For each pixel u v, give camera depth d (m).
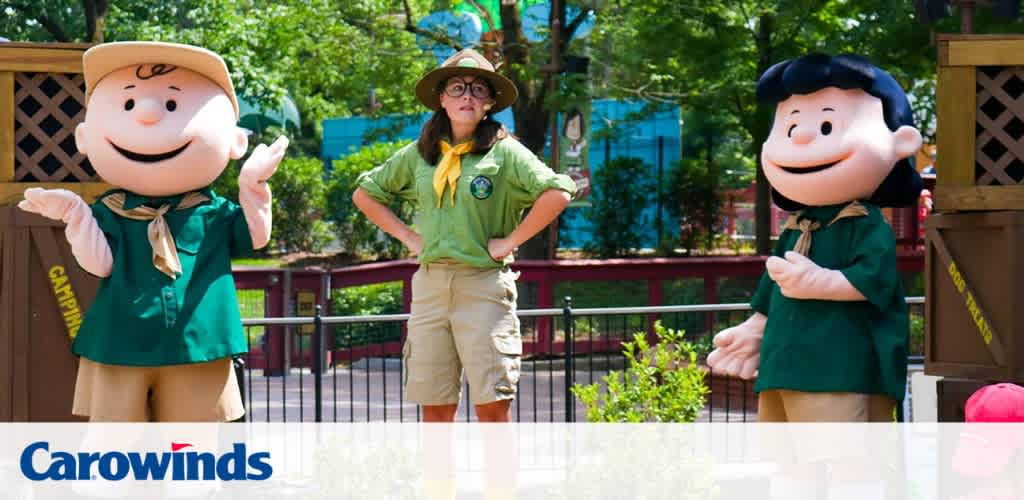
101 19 16.73
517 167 6.56
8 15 17.55
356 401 12.20
